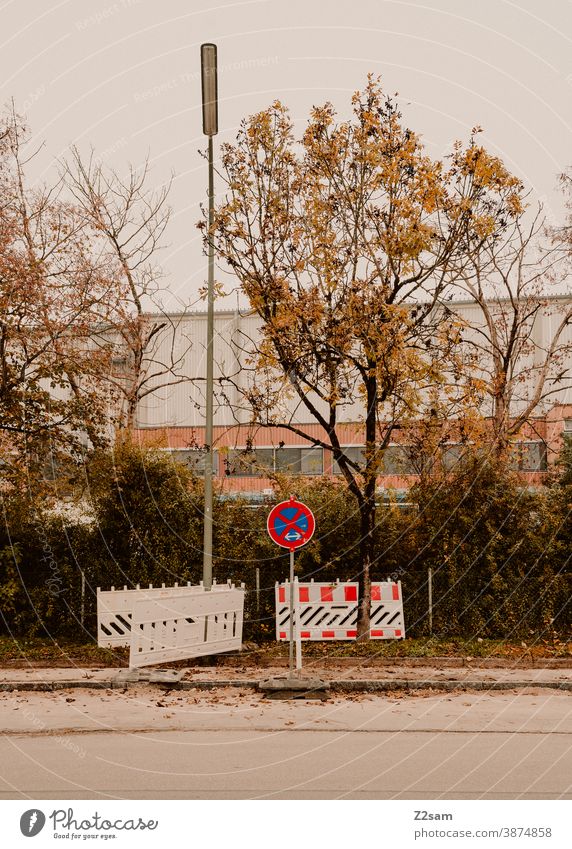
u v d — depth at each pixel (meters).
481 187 15.63
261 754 8.48
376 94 15.96
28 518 17.97
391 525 17.69
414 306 16.27
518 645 16.48
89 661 15.31
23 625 17.78
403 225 15.59
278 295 15.59
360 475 16.62
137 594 15.95
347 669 14.57
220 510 17.91
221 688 13.07
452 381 17.59
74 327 18.14
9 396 17.20
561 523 17.39
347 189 16.14
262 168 16.09
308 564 17.91
